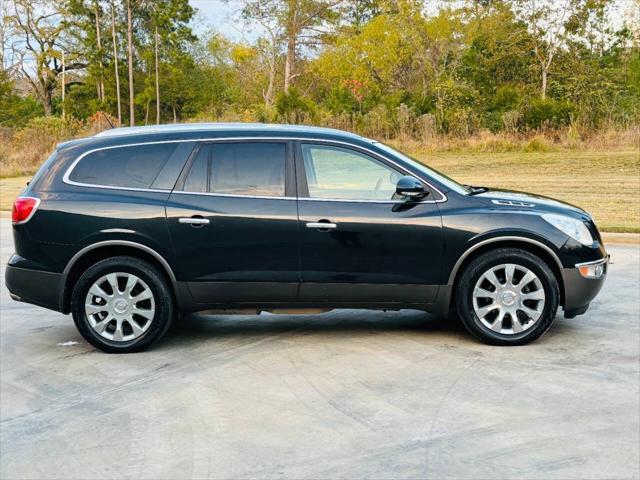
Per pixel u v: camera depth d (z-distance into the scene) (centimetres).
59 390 539
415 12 4528
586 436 438
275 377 557
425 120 2844
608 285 864
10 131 3350
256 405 499
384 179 632
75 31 6172
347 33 5403
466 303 625
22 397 526
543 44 3994
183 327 716
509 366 573
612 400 498
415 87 4528
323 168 633
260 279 626
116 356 623
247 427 461
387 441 435
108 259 627
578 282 624
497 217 620
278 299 632
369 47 4656
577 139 2539
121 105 5794
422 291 627
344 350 625
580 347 623
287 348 635
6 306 814
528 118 2727
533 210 629
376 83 4678
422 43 4547
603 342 638
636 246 1138
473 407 488
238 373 570
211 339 669
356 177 632
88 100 5847
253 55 5994
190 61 5753
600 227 1222
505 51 4038
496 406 489
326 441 436
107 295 627
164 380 557
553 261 630
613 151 2375
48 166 646
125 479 392
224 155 636
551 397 504
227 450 427
